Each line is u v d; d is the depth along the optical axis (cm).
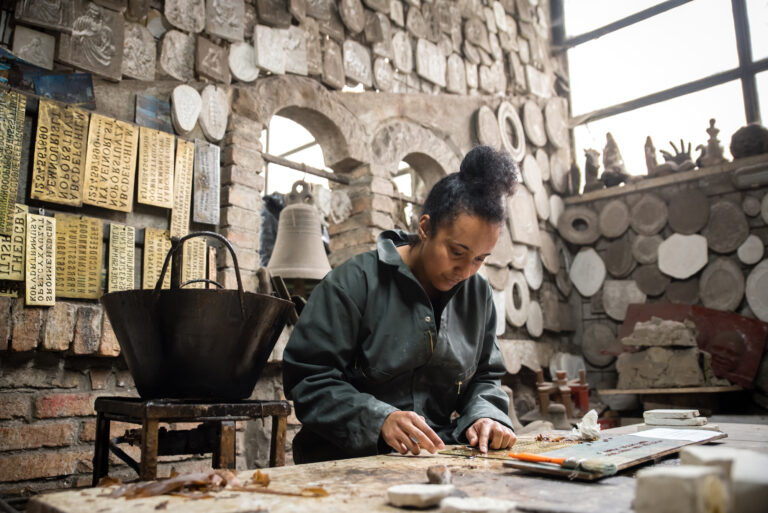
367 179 369
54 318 213
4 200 210
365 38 395
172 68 282
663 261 470
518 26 554
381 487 80
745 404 409
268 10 330
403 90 418
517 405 431
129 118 262
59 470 210
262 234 381
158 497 73
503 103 486
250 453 267
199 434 141
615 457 95
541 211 501
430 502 66
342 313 138
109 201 241
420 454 114
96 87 254
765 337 406
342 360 136
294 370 135
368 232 358
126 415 129
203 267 262
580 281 515
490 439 124
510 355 425
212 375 133
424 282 147
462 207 126
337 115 358
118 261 238
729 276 441
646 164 495
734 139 450
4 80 223
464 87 465
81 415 220
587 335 505
